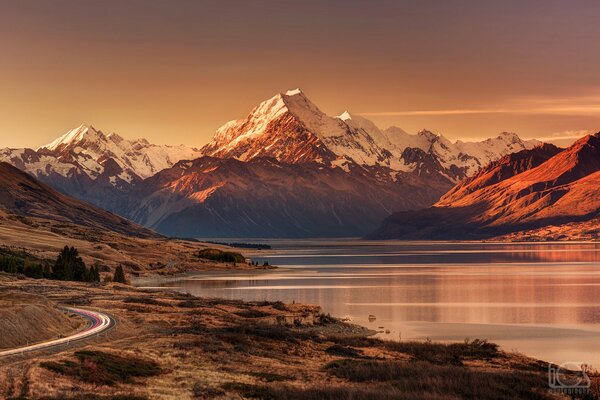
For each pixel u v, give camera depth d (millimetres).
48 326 91562
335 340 105938
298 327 122688
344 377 79562
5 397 58469
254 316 127188
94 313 115500
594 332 125000
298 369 82625
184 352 84062
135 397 62188
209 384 70250
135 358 77375
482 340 115562
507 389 74000
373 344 104625
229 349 89562
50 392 60688
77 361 70750
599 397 73500
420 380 75812
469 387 74125
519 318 143000
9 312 87688
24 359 73062
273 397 67062
